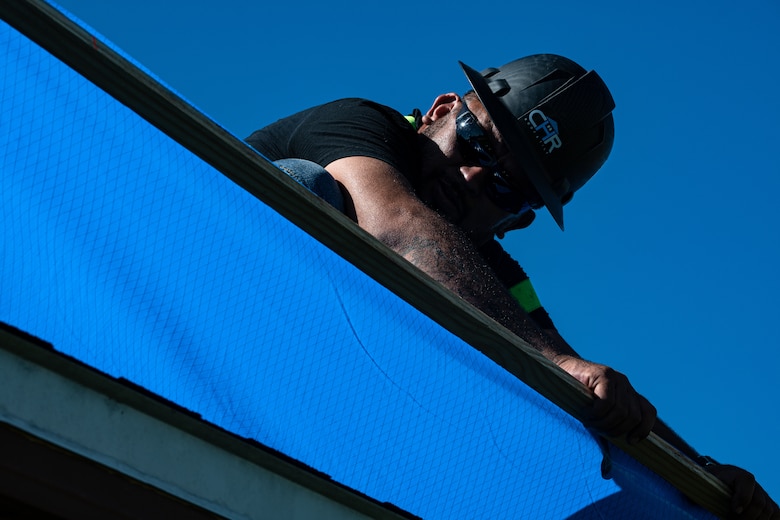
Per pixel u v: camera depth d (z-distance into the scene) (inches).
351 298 76.0
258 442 69.8
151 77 65.6
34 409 60.2
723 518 104.7
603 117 143.8
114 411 63.6
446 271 104.7
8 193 62.6
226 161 68.6
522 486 84.6
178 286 68.0
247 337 70.6
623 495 92.5
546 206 137.5
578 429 89.8
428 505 79.0
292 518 71.3
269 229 72.3
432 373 79.8
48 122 64.1
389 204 111.7
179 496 65.1
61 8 64.9
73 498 60.7
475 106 135.7
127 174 66.7
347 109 125.7
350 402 75.1
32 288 62.1
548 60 143.5
